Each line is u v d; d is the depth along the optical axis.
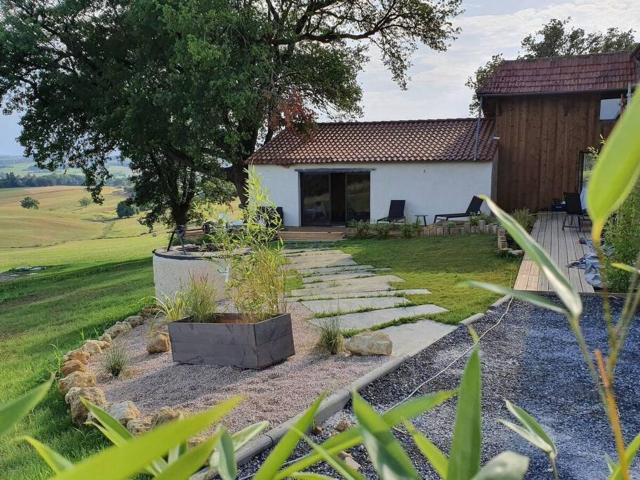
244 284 5.15
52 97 19.59
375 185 17.77
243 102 15.55
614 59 17.36
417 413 0.96
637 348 5.04
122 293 10.91
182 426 0.51
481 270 9.23
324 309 7.09
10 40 16.86
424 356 4.96
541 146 17.75
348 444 0.89
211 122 16.39
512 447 3.25
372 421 0.83
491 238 13.27
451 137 18.25
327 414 3.71
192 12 15.49
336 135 19.75
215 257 6.54
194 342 4.96
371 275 9.55
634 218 6.88
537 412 3.75
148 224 26.02
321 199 18.55
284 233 16.98
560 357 4.88
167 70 17.44
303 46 19.64
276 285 5.15
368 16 20.27
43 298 12.52
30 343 7.27
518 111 17.83
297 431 0.80
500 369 4.61
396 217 17.34
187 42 15.69
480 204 15.97
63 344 6.83
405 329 5.92
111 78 18.02
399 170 17.47
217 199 25.25
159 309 7.27
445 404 3.90
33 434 3.68
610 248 7.46
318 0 19.34
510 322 6.07
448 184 17.09
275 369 4.71
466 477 0.81
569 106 17.33
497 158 18.00
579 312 0.73
